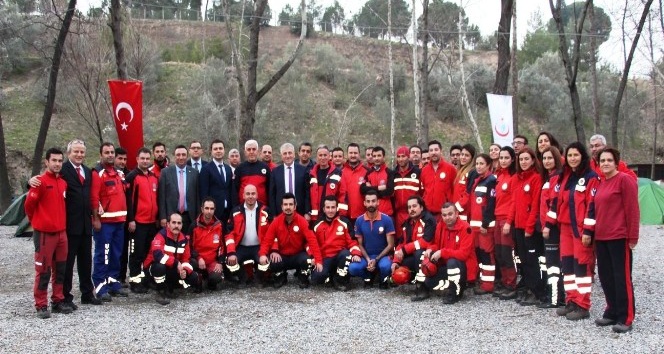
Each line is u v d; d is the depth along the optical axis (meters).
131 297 8.11
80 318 6.90
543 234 7.02
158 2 49.44
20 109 30.05
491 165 8.34
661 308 7.08
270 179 9.20
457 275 7.48
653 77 25.97
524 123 35.03
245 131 13.92
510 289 7.86
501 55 16.28
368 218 8.69
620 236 6.07
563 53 16.06
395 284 8.77
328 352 5.55
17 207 17.05
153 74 32.56
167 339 6.03
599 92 36.09
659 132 36.56
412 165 9.27
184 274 7.68
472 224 8.20
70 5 15.23
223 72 32.56
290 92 34.28
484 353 5.44
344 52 45.38
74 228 7.32
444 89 34.12
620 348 5.50
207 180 8.91
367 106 35.16
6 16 27.84
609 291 6.26
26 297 8.09
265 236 8.66
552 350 5.50
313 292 8.38
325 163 9.34
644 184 17.95
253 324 6.59
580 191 6.46
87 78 17.61
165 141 29.41
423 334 6.12
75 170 7.36
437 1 27.23
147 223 8.35
